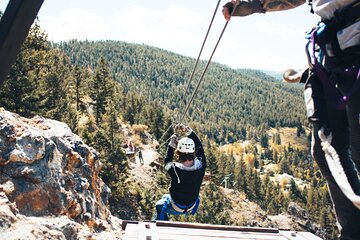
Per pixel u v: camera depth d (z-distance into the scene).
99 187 10.29
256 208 90.38
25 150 7.55
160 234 5.09
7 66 1.24
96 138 51.84
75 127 49.81
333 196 1.72
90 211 8.66
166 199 6.81
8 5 1.17
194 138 6.63
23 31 1.21
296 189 151.38
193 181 6.42
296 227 92.94
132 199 54.16
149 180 64.38
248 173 125.62
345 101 1.43
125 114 107.12
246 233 5.45
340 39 1.45
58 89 46.22
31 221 6.66
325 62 1.56
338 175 1.32
